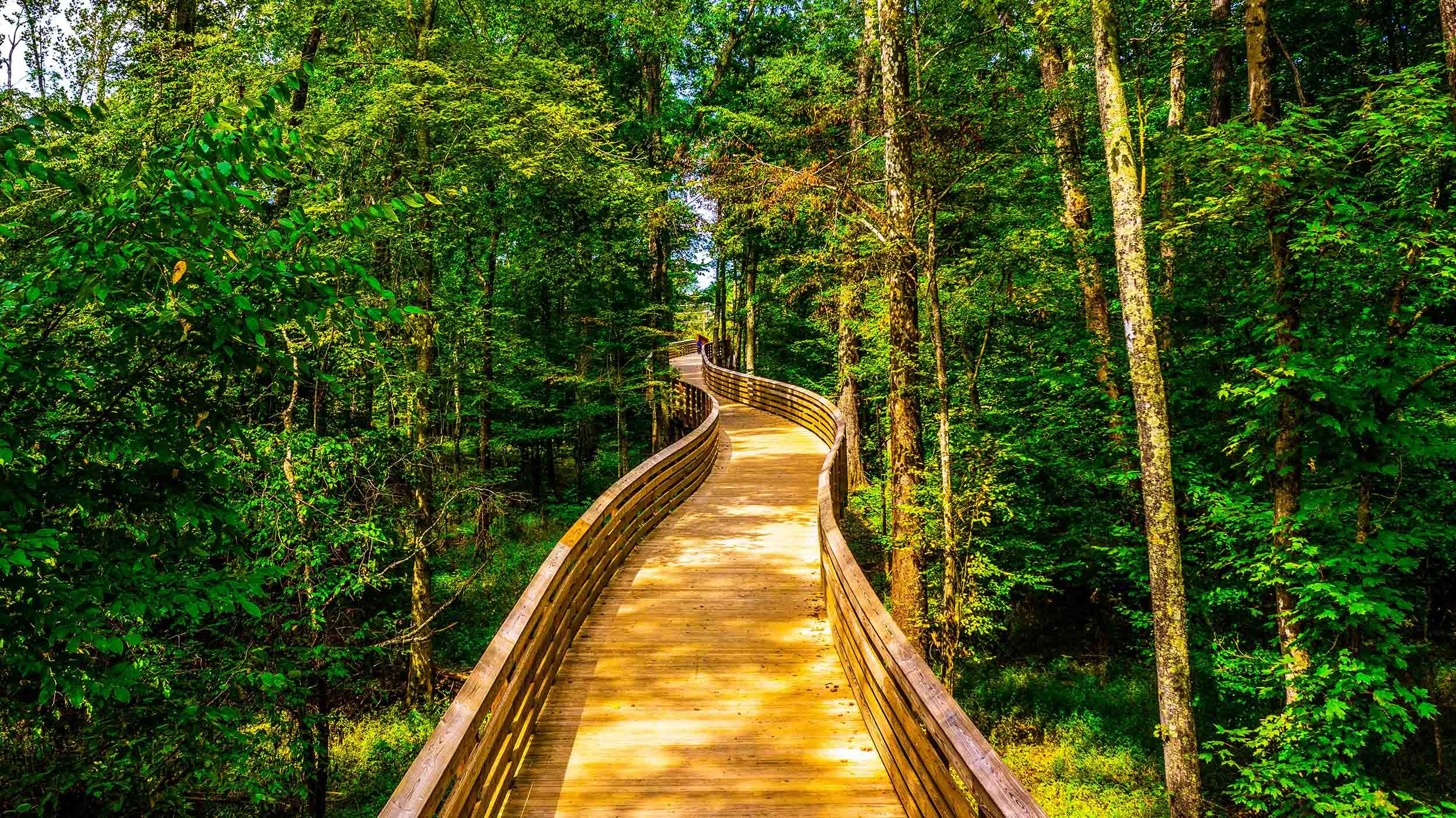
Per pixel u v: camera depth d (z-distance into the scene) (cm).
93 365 425
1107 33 696
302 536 762
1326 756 707
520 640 413
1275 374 733
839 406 1683
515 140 1084
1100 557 1162
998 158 911
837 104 1002
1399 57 1098
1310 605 739
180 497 450
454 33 1210
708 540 901
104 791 554
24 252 447
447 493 1125
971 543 1009
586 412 1900
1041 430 1185
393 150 1052
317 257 412
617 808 386
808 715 486
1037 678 1175
